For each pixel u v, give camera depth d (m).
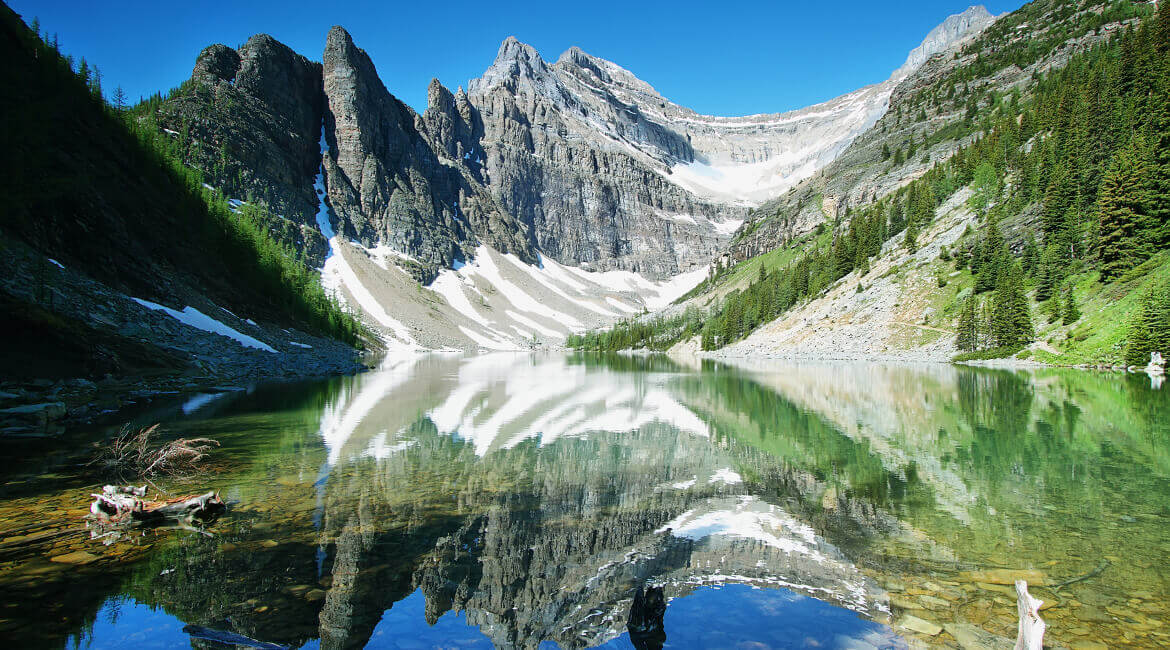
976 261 78.38
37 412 21.55
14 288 32.66
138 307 46.44
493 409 34.28
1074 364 54.12
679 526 12.30
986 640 7.11
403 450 20.77
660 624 7.64
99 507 11.94
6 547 10.17
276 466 17.55
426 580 9.34
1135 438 21.17
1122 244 58.16
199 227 75.44
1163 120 59.31
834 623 7.61
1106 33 151.00
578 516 13.11
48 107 55.38
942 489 14.77
